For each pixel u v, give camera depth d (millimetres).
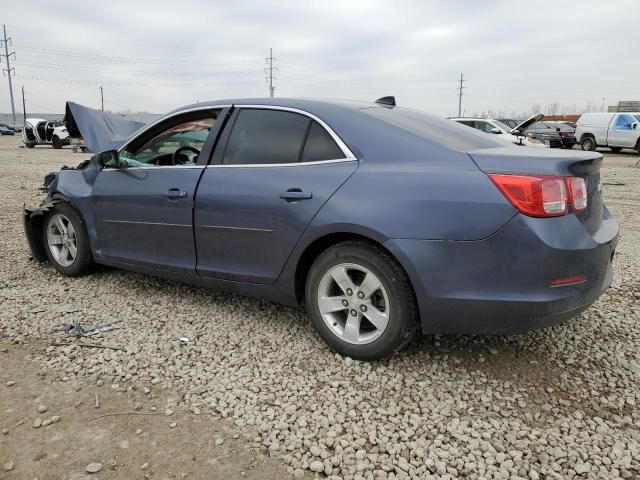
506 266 2625
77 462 2244
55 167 16219
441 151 2912
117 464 2236
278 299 3404
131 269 4227
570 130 24656
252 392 2811
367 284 2990
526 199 2584
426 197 2752
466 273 2691
